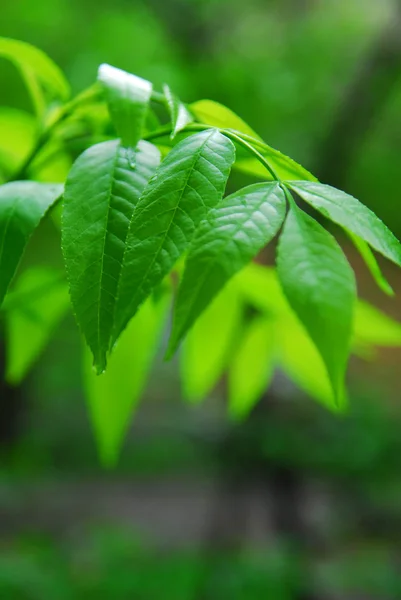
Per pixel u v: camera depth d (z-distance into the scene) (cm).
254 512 577
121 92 69
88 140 100
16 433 1180
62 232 59
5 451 1148
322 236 52
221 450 550
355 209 56
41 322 114
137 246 53
